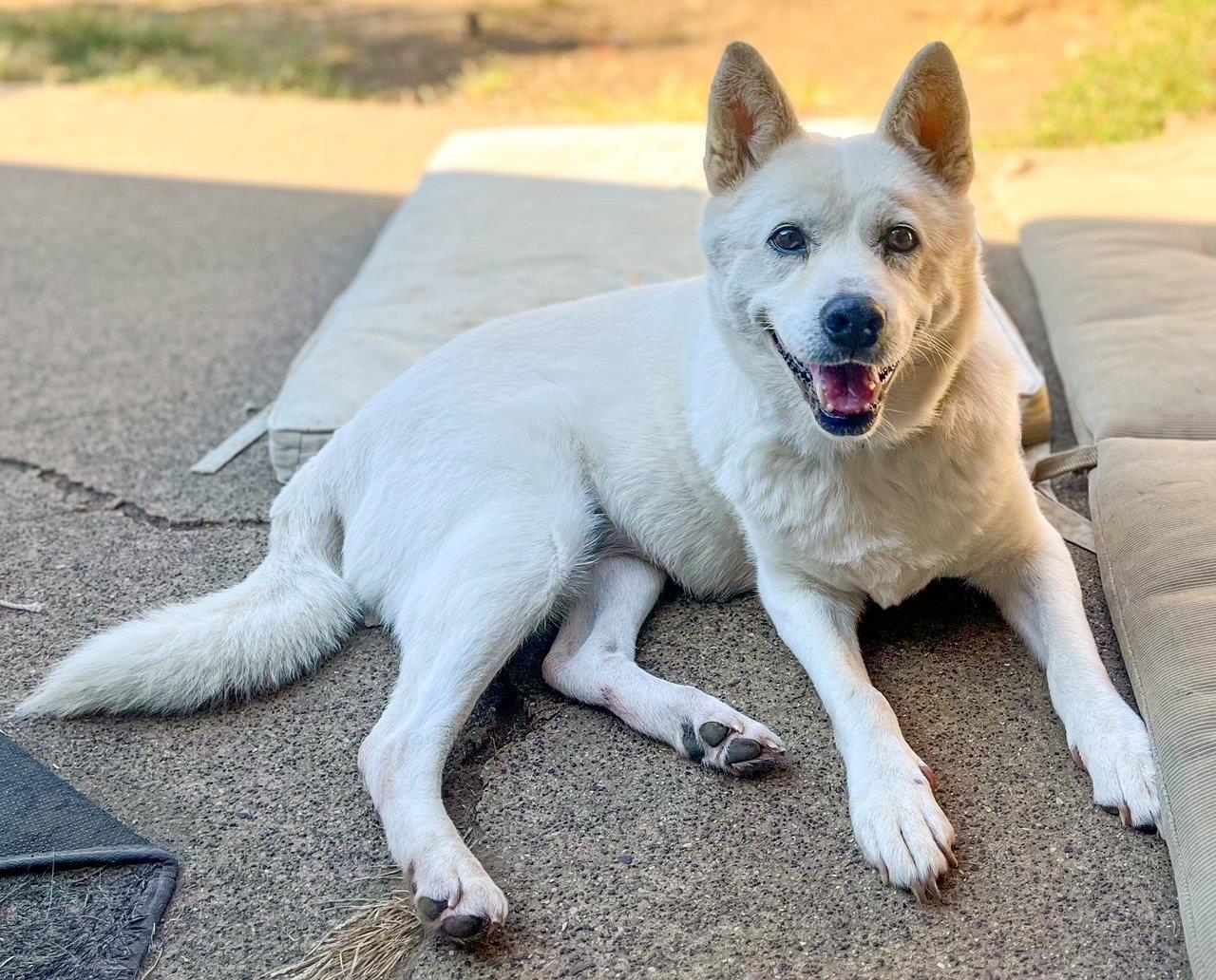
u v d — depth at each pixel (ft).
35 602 3.78
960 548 3.19
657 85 9.08
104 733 3.30
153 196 7.31
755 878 2.77
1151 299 4.47
